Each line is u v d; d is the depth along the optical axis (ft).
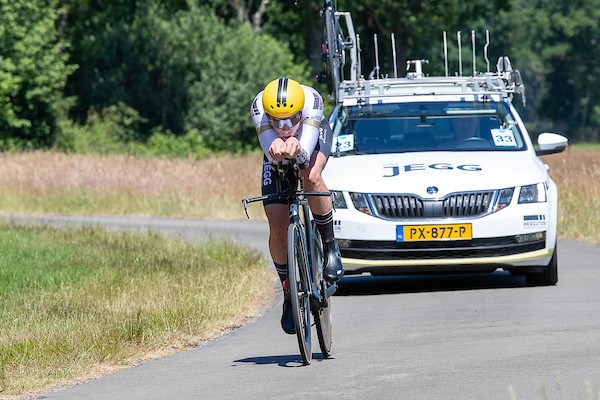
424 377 51.06
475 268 84.28
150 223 168.14
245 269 100.17
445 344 60.85
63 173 216.13
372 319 72.90
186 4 432.25
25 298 81.92
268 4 467.93
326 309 59.72
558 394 45.50
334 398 47.34
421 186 84.02
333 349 61.82
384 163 87.66
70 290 85.61
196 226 162.20
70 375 57.72
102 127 375.86
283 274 57.88
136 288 85.30
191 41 388.37
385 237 83.51
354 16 447.42
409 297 83.25
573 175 164.96
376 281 95.96
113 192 201.67
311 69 415.23
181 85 385.91
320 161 57.06
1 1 346.54
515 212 83.97
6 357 60.08
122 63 391.45
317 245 59.88
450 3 463.42
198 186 202.18
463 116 93.71
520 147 91.35
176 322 70.33
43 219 171.94
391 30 465.47
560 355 55.11
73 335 64.49
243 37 393.70
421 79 99.09
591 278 90.12
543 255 84.53
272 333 70.13
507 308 74.59
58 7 439.63
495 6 490.49
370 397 47.03
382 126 93.04
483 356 56.13
